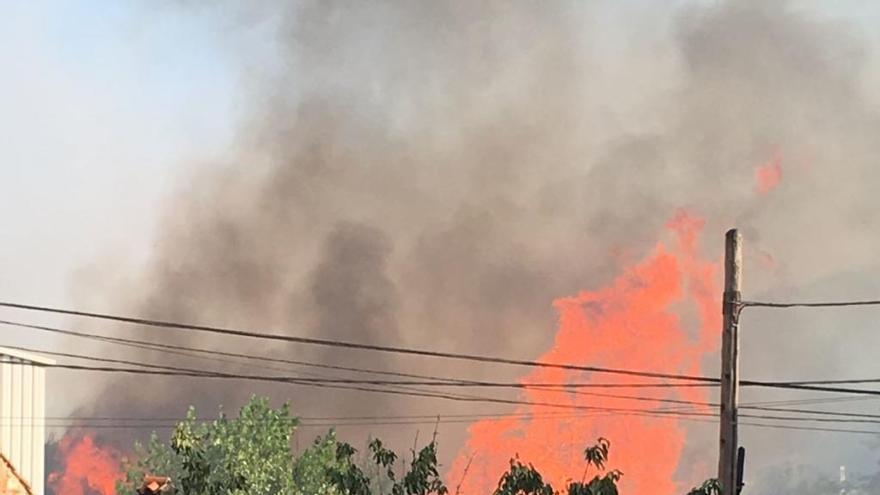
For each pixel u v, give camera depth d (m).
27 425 28.00
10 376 27.72
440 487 21.14
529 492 19.78
